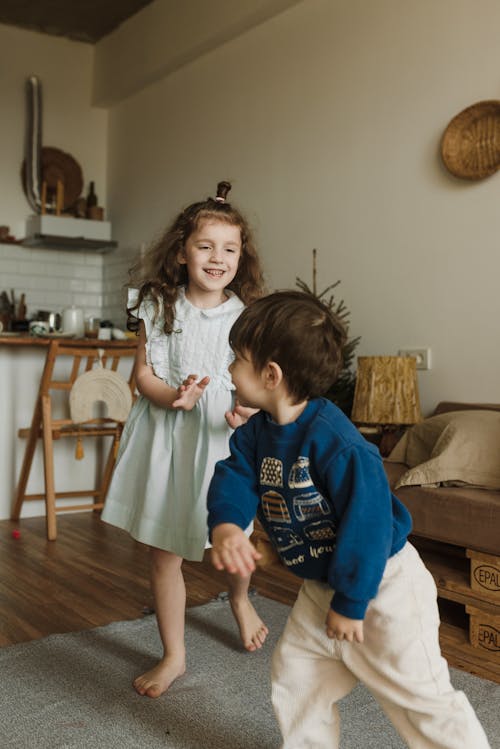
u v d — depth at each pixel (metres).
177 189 5.34
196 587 2.81
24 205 6.15
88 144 6.33
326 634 1.22
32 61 6.11
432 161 3.38
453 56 3.29
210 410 1.89
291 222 4.23
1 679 1.94
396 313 3.55
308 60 4.13
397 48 3.57
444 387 3.31
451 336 3.28
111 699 1.83
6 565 3.08
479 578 2.24
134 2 5.45
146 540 1.87
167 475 1.91
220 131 4.86
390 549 1.21
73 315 4.47
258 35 4.52
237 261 1.90
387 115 3.62
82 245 5.93
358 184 3.78
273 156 4.38
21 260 6.06
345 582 1.13
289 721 1.32
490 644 2.21
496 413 2.59
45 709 1.77
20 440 3.99
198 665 2.04
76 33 6.11
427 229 3.40
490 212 3.12
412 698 1.22
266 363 1.23
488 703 1.83
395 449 2.86
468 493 2.35
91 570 3.03
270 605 2.57
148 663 2.06
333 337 1.25
